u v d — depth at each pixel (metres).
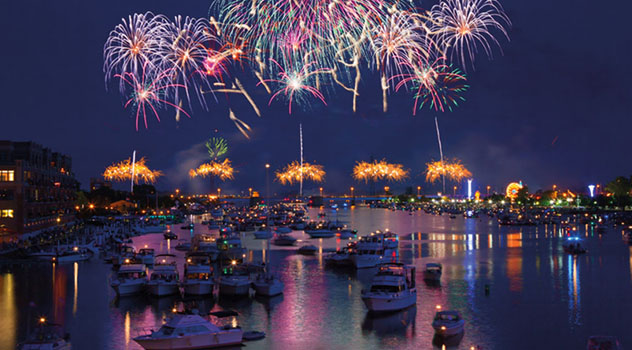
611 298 75.56
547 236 175.75
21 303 73.00
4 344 55.62
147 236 178.12
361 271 99.44
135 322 63.19
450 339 56.94
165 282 74.75
